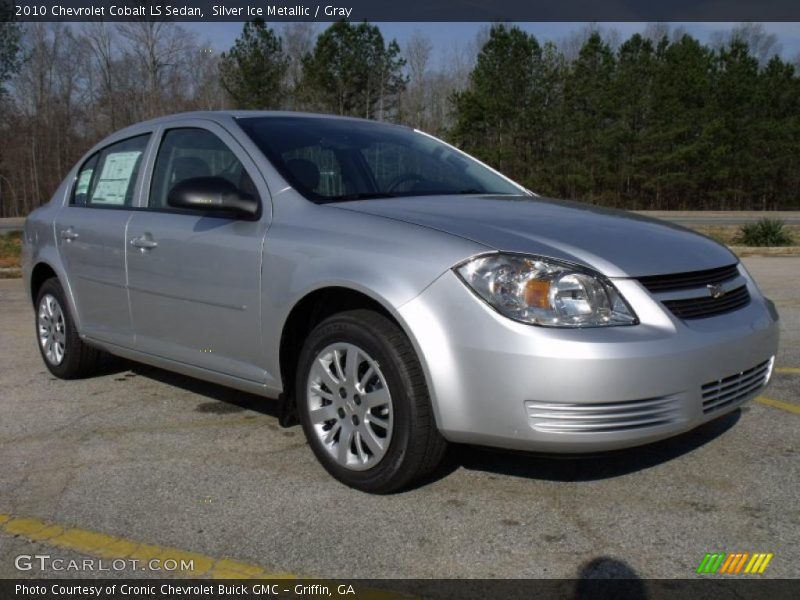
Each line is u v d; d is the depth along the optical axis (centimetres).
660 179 4047
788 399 470
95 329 481
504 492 336
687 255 330
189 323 405
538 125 4047
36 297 553
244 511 321
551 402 285
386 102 4000
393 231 326
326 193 376
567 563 278
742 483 343
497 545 291
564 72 4056
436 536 298
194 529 306
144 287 429
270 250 357
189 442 403
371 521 310
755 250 1516
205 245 389
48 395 493
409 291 307
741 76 4050
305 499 331
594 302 294
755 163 4075
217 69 3506
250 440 405
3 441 408
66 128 4922
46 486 349
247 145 397
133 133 481
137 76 3541
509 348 287
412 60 4675
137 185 455
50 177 4947
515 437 292
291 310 347
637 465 364
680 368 295
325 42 3675
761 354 339
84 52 4731
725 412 324
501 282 294
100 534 303
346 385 335
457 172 448
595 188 4138
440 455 321
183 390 501
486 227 321
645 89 4038
